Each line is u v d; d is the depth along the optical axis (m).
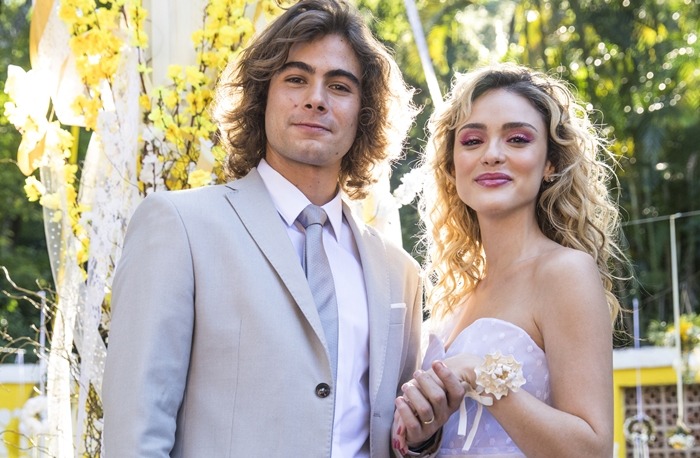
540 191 2.40
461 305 2.46
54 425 2.74
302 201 2.24
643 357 6.19
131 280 2.00
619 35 10.62
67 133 2.79
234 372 1.97
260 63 2.27
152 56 2.83
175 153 2.76
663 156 11.45
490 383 2.02
